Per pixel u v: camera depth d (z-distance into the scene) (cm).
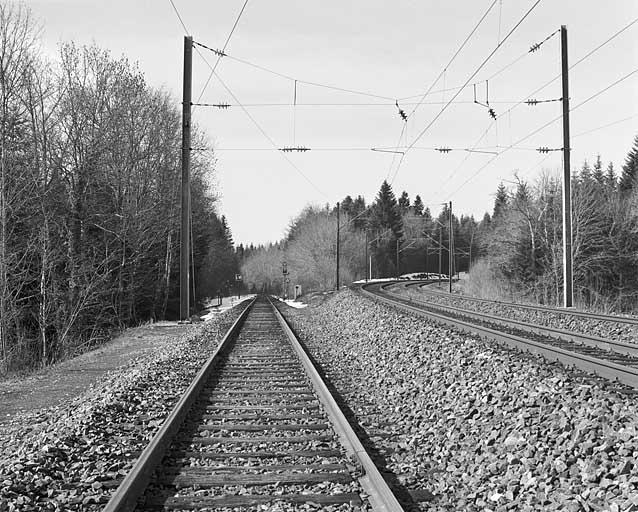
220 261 9544
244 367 1598
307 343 2275
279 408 1111
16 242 3005
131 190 4053
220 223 10281
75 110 3609
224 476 729
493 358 1238
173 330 2912
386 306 3006
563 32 3058
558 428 762
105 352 2250
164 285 4859
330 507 641
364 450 778
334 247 11419
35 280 2995
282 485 712
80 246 3450
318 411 1086
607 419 737
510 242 6675
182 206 2962
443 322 2286
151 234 4531
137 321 4328
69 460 793
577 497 585
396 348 1772
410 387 1275
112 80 3972
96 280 3362
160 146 4541
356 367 1655
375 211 14812
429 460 820
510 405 918
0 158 2819
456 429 912
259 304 5762
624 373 1130
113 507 579
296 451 835
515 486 651
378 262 14412
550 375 1028
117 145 3931
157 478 723
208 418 1034
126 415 1051
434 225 15550
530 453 723
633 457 625
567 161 3102
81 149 3559
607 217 6359
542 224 6519
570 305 3141
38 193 3019
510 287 6488
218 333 2519
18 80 2952
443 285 9462
